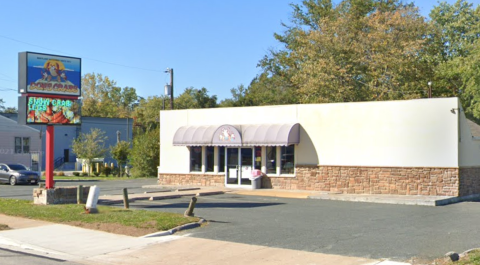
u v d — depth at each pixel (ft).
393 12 154.20
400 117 77.87
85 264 35.99
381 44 134.21
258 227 48.52
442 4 171.83
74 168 202.28
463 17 163.02
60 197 65.82
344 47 137.90
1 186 109.70
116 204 67.31
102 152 174.09
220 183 94.79
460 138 74.64
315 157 85.25
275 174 89.35
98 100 328.49
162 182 102.22
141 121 258.16
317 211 60.44
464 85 135.95
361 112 81.25
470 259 31.45
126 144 167.73
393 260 34.01
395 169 78.02
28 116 63.77
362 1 160.66
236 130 89.76
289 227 48.44
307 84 137.08
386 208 63.46
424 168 75.77
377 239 41.63
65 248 40.91
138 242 42.52
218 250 39.06
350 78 135.95
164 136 102.37
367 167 80.43
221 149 95.45
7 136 160.86
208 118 96.73
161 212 55.72
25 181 114.93
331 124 83.92
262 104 181.27
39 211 57.31
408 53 130.93
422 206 65.67
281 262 34.83
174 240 43.01
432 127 75.41
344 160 82.53
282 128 85.71
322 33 144.87
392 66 131.34
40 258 37.83
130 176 161.58
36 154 167.94
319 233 45.01
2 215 56.54
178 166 100.42
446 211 60.18
